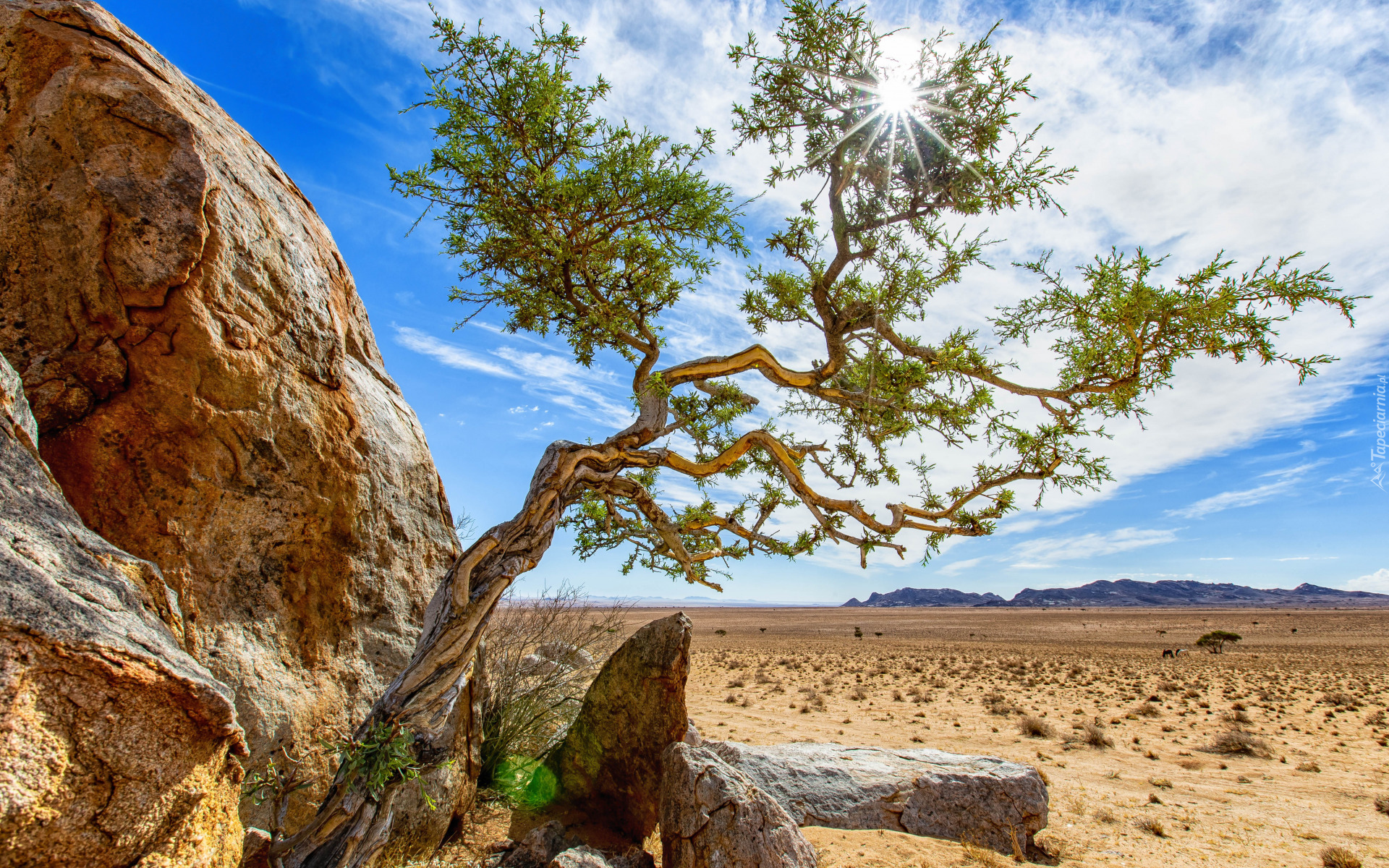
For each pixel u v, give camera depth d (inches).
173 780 96.7
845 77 257.6
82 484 151.7
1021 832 285.9
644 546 290.4
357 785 157.0
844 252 259.9
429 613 189.3
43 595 88.7
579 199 238.4
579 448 219.9
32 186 157.2
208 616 167.3
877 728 708.7
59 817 85.2
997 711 839.1
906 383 251.4
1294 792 451.8
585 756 255.3
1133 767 533.0
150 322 161.6
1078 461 249.1
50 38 163.8
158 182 165.2
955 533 258.2
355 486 214.2
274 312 191.8
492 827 238.5
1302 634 2805.1
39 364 151.1
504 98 231.0
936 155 259.1
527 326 298.4
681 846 183.8
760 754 312.5
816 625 4547.2
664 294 289.1
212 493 171.0
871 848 243.6
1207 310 202.8
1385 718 792.3
